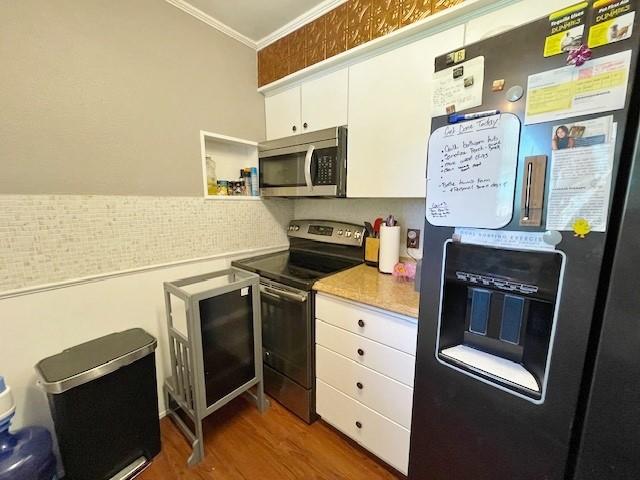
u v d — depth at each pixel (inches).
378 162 56.9
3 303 43.9
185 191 64.7
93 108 50.3
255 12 63.5
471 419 34.2
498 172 29.1
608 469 25.5
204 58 65.6
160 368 63.4
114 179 53.9
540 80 25.9
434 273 35.8
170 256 63.2
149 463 53.1
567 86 24.6
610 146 23.1
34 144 44.8
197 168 66.4
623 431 24.5
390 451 49.1
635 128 22.4
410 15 48.5
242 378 61.9
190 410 54.7
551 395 28.0
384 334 47.3
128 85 54.2
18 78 42.8
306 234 84.5
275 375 67.5
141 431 52.1
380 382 49.0
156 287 61.4
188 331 51.8
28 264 45.7
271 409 67.1
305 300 56.8
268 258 79.2
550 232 26.7
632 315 23.2
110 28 51.2
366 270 65.6
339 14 58.5
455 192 32.8
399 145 53.7
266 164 76.3
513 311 32.3
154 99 58.0
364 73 57.2
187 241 66.0
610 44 22.5
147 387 52.4
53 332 48.9
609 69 22.7
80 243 50.7
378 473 51.4
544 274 27.5
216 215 71.3
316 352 59.3
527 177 27.4
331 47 60.6
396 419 47.6
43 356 48.1
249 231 79.4
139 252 58.2
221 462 53.4
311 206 87.9
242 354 61.4
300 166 68.2
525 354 31.7
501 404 31.5
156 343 52.8
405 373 45.4
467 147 31.2
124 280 56.6
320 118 66.6
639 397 23.4
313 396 61.8
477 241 31.5
